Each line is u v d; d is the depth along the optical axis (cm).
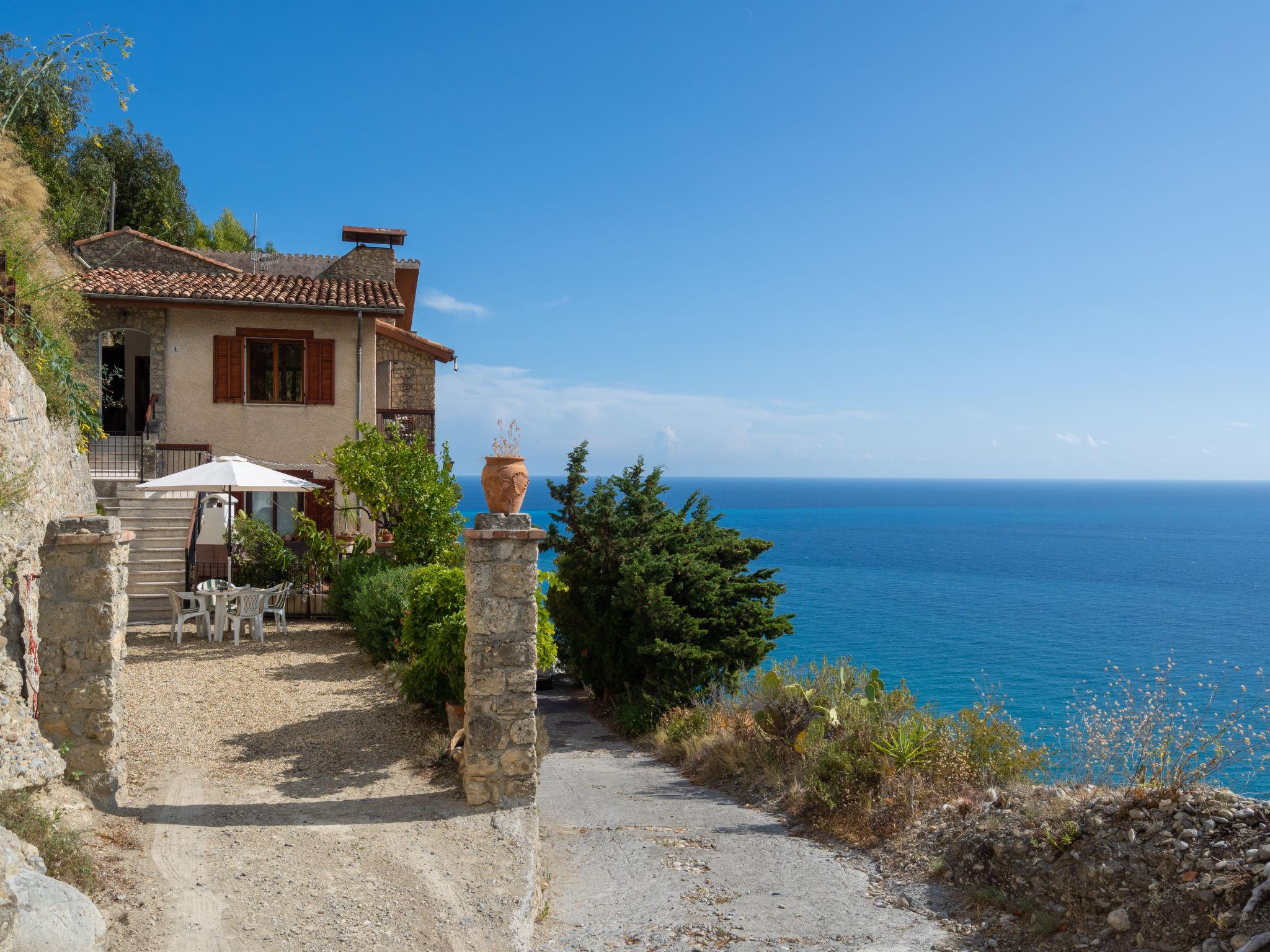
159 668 1252
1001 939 614
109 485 1800
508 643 757
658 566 1625
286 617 1709
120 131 3316
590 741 1527
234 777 805
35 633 761
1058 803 724
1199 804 637
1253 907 520
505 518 764
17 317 1141
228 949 486
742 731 1256
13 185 1561
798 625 4878
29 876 434
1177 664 3962
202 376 1997
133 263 2258
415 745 929
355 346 2092
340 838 664
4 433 894
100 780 661
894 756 942
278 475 1606
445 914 564
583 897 698
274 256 2856
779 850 838
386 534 1833
